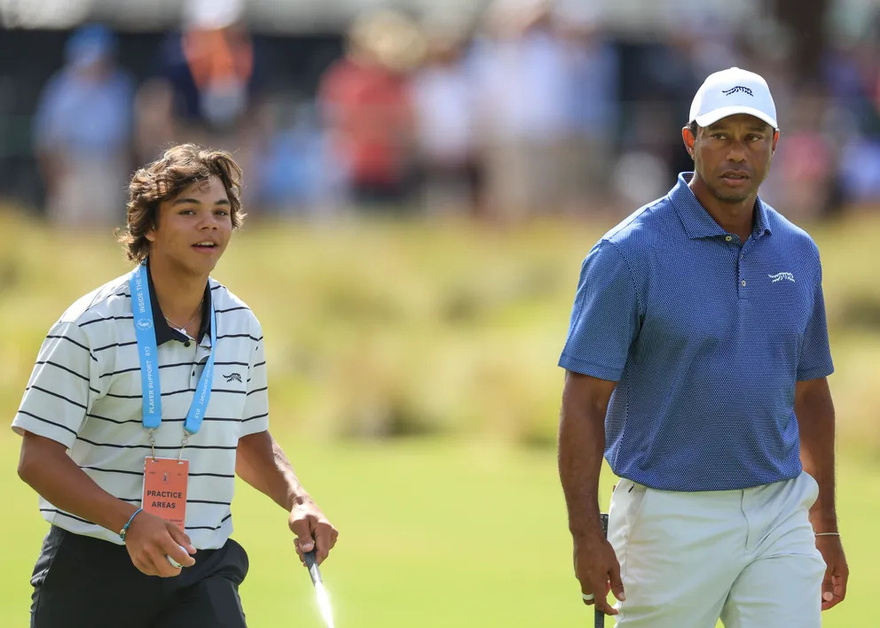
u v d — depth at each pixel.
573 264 59.75
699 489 18.22
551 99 62.06
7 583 29.59
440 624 27.33
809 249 18.91
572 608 28.64
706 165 18.36
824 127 64.00
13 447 44.31
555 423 46.66
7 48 71.12
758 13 74.50
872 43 74.12
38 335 52.44
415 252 60.91
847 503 38.41
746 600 18.38
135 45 72.19
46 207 64.06
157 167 17.28
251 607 28.47
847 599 29.31
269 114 62.78
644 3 71.88
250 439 18.62
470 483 40.84
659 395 18.30
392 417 48.16
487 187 63.31
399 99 63.31
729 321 18.20
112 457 17.03
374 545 33.66
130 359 16.92
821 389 19.75
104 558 17.12
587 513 18.00
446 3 72.56
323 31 73.62
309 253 60.19
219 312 17.64
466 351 51.59
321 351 53.16
